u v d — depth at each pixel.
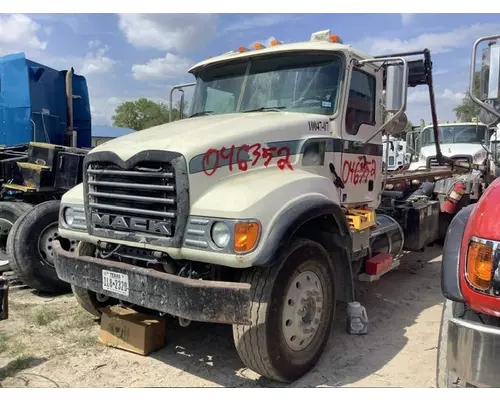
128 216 3.63
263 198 3.33
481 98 3.31
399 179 7.45
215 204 3.29
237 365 3.98
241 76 4.91
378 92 5.08
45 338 4.48
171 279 3.23
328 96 4.52
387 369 3.88
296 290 3.60
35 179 6.09
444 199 8.07
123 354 4.18
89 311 4.66
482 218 2.56
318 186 3.92
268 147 3.86
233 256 3.16
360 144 4.79
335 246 4.17
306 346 3.75
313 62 4.60
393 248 5.79
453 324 2.50
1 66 6.97
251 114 4.45
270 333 3.35
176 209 3.37
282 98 4.64
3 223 6.19
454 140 13.24
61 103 7.38
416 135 12.62
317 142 4.26
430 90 5.13
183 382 3.69
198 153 3.40
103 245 3.89
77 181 5.98
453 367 2.50
